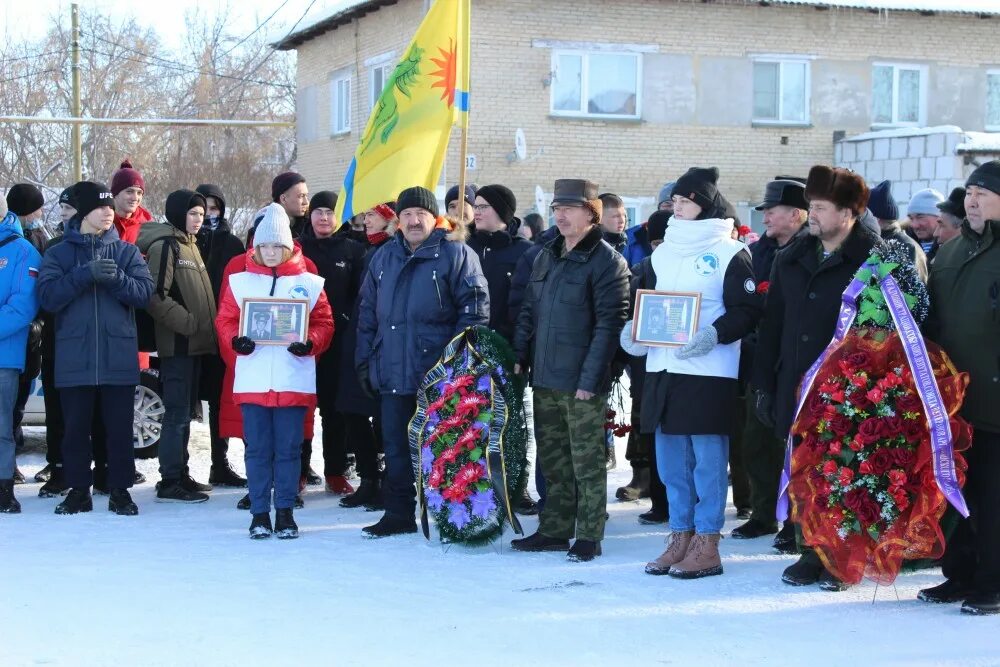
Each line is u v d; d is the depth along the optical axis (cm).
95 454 917
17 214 962
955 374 591
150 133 4212
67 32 4334
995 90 2422
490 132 2181
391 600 602
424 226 751
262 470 761
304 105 2762
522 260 795
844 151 2297
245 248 961
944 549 596
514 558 704
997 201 589
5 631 543
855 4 2284
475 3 2161
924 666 502
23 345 828
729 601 602
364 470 866
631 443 905
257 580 639
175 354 882
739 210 2309
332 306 887
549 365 696
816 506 619
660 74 2258
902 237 750
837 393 609
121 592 610
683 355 643
